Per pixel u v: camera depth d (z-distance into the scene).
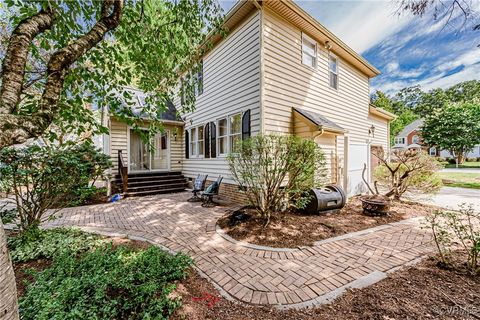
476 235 2.74
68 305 1.83
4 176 3.15
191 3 3.51
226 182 7.16
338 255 3.19
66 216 5.34
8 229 4.10
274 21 5.80
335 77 7.96
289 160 4.31
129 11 2.97
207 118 8.18
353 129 8.88
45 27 1.71
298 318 1.94
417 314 1.89
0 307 1.08
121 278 2.21
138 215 5.41
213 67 7.69
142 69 3.51
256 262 3.00
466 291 2.21
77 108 2.71
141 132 3.37
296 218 4.84
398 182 6.85
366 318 1.88
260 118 5.54
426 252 3.24
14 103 1.35
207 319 1.92
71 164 3.60
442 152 28.83
